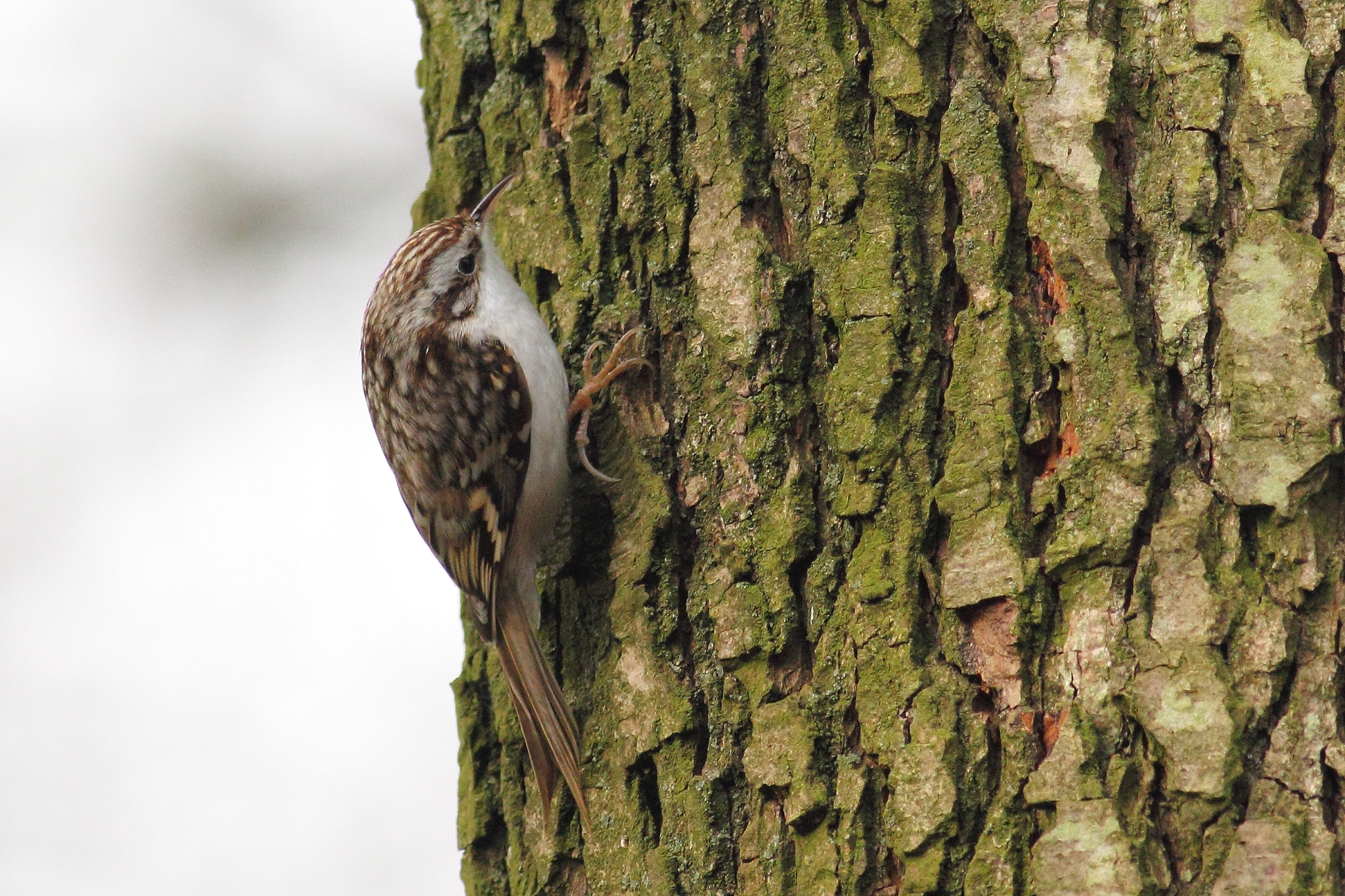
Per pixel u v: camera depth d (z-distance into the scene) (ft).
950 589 13.24
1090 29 13.25
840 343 13.30
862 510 13.28
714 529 13.34
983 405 13.25
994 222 13.26
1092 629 13.21
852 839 13.25
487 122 13.52
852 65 13.32
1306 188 13.21
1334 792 13.17
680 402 13.37
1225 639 13.19
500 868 13.46
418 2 13.57
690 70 13.37
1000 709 13.23
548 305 13.46
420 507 13.61
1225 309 13.21
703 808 13.30
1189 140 13.24
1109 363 13.23
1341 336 13.20
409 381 13.57
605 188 13.42
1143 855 13.17
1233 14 13.24
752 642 13.30
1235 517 13.20
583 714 13.41
